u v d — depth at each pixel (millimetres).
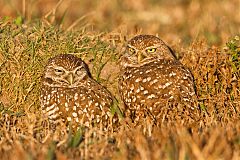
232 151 14445
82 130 16328
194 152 13656
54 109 17391
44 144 15078
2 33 19312
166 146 14383
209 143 14133
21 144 14914
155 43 18438
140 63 18406
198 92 18609
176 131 15344
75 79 17562
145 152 13969
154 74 17766
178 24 28250
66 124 17297
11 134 16016
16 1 28047
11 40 18891
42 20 20891
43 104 17672
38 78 18562
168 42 21875
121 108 18469
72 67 17500
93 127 16828
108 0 30859
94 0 30812
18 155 14078
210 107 17672
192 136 15125
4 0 28156
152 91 17531
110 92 18828
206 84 18688
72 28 21062
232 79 18625
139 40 18484
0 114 17422
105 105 17500
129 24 27562
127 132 15828
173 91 17453
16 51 18766
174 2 31438
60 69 17484
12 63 18609
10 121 17312
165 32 26609
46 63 18734
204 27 25484
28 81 18469
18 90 18344
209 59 18969
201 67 18969
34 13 26797
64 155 14141
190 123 16188
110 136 15898
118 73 19094
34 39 19047
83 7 30438
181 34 25703
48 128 16406
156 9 30156
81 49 19250
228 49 19109
